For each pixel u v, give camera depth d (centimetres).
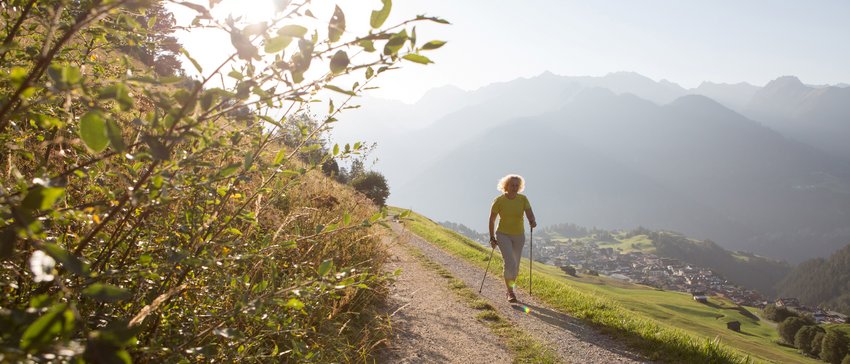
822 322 16412
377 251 573
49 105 148
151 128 101
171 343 177
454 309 725
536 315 762
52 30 88
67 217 130
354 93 116
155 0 91
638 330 704
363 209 523
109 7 90
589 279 17138
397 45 104
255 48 97
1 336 67
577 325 733
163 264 160
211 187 170
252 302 160
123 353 63
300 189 431
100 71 166
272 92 117
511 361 555
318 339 331
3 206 76
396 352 496
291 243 192
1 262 132
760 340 10475
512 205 834
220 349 202
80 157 155
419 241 1459
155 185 115
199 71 104
